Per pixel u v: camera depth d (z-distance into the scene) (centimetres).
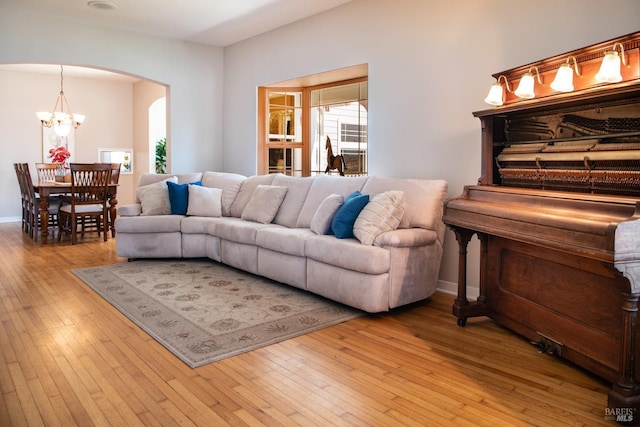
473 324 306
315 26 501
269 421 186
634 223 172
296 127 595
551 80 261
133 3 473
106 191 617
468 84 361
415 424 185
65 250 556
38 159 830
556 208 216
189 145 632
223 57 652
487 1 346
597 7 287
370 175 441
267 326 296
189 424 183
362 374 230
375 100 436
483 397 207
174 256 493
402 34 408
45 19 520
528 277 269
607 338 211
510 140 288
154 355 251
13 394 206
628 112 215
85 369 233
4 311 325
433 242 341
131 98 929
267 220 454
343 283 325
